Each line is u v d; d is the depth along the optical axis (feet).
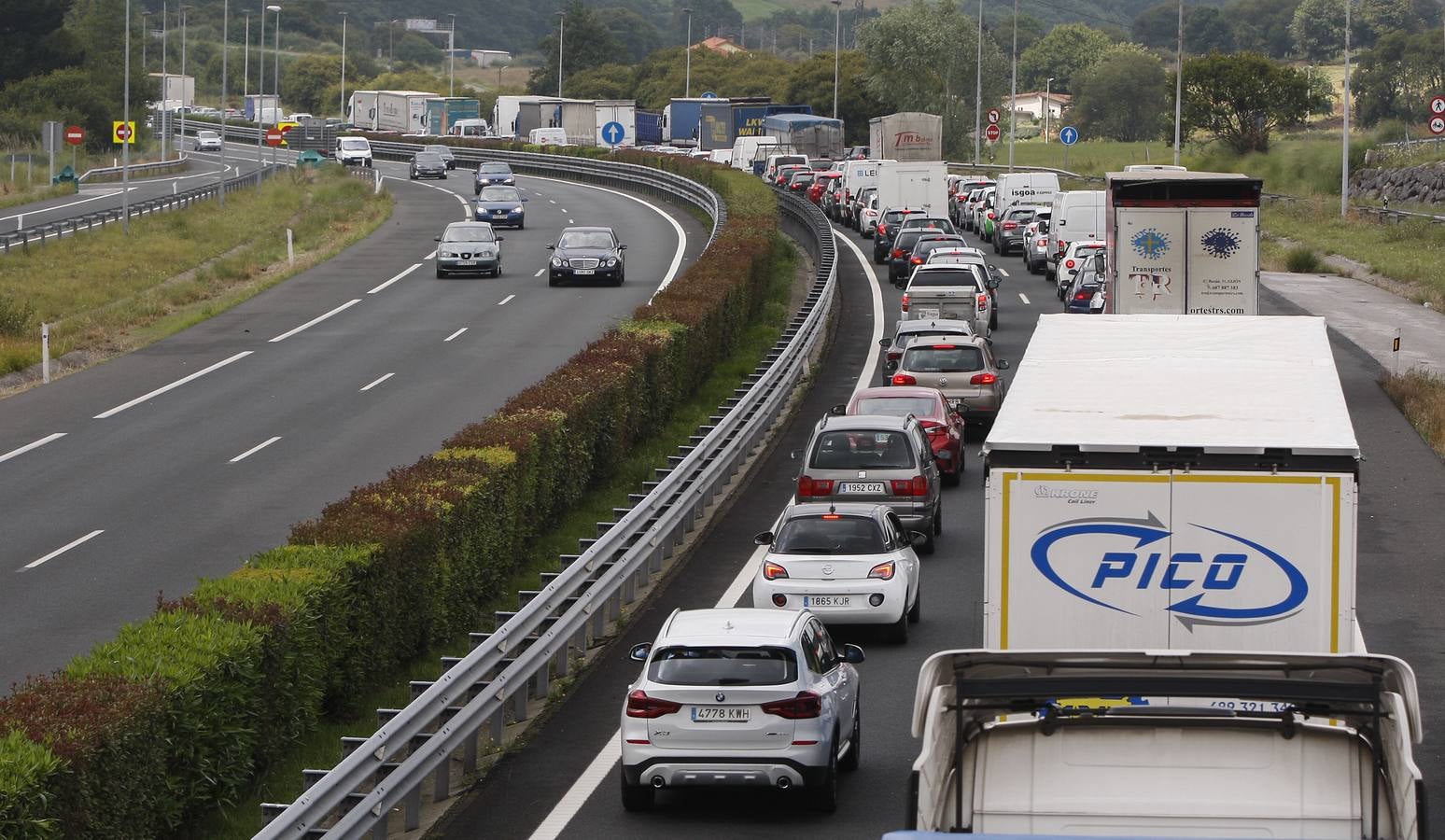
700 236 572.10
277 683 125.08
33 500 231.50
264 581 135.03
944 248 437.58
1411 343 359.05
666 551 203.41
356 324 397.19
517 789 126.41
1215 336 127.95
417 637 161.38
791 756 115.55
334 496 229.86
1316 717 81.00
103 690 103.65
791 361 306.35
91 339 381.19
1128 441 102.42
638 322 310.24
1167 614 102.63
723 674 117.08
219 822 114.83
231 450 263.08
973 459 262.67
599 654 164.55
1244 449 101.19
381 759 108.47
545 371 328.29
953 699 83.05
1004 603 103.81
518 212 609.42
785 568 164.25
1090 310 376.48
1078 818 81.46
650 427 280.92
